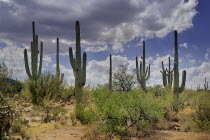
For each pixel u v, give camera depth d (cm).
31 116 1281
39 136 820
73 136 820
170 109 1172
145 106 825
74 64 1402
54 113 1204
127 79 2211
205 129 928
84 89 1602
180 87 1642
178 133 885
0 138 638
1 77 1206
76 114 1109
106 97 902
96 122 803
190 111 1255
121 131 780
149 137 808
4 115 688
